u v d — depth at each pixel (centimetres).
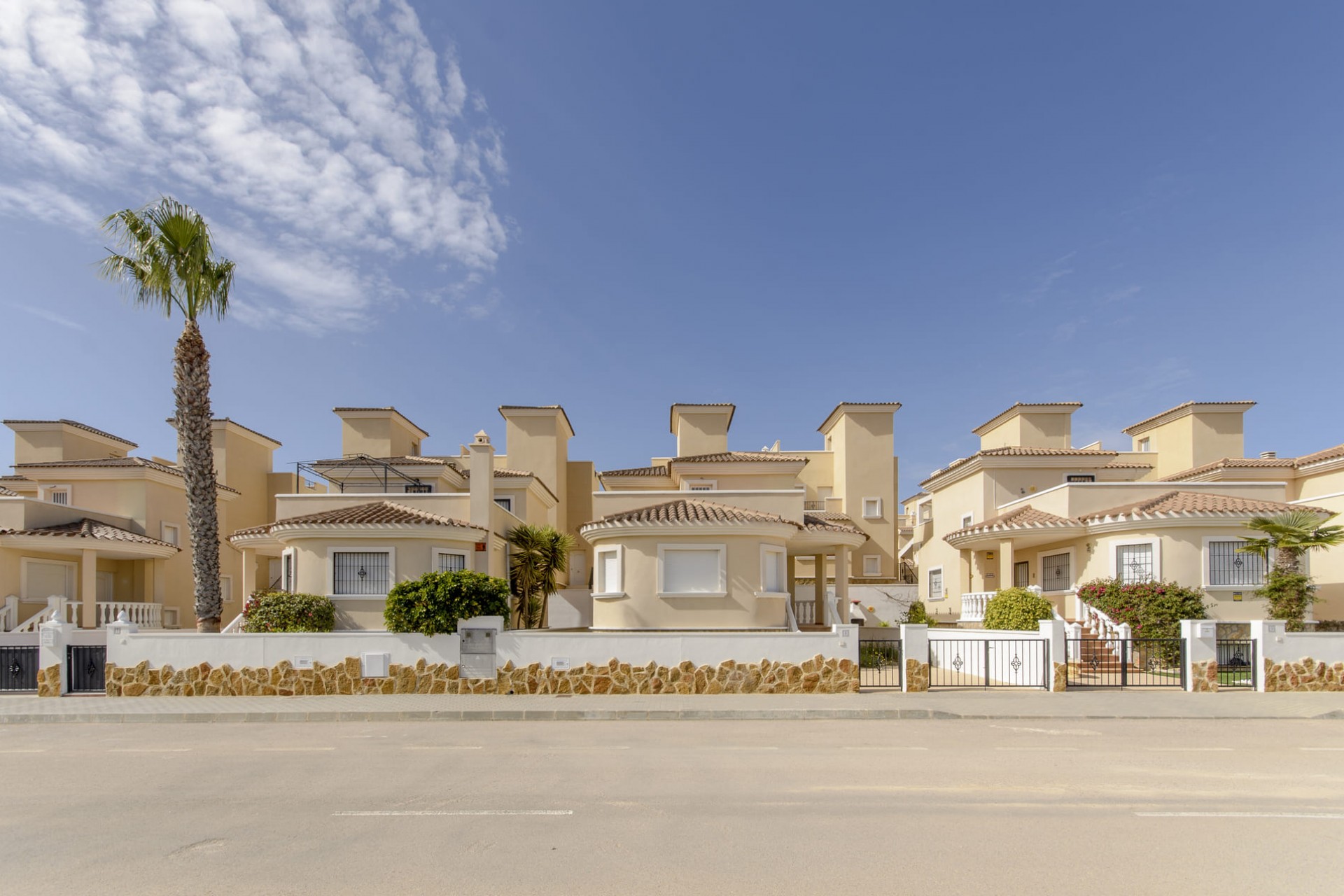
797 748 1112
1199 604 2044
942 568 3422
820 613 2792
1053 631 1703
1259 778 909
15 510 2480
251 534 2366
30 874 608
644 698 1578
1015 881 582
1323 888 571
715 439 3766
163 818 760
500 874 600
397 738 1216
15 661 1712
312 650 1652
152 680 1653
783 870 604
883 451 3656
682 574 2173
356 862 629
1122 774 934
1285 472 2945
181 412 1931
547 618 2984
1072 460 3025
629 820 736
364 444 3591
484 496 2341
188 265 1925
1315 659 1684
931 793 837
